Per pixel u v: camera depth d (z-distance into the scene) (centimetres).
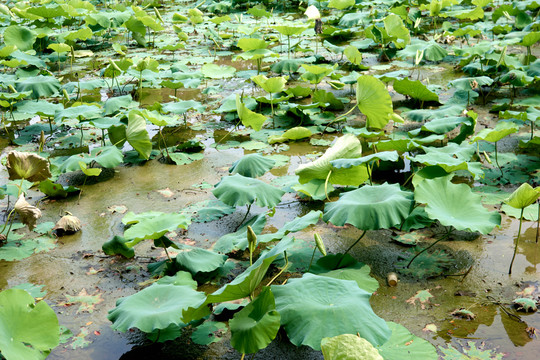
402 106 678
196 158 561
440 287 333
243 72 861
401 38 899
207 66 824
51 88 709
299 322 256
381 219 329
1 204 475
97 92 806
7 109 714
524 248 371
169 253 387
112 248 381
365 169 401
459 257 365
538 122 607
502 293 323
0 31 1205
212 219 432
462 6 1300
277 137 591
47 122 689
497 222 342
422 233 400
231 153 573
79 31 977
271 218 432
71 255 390
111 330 308
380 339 248
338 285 283
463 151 449
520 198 320
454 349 277
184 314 255
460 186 371
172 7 1596
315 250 377
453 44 991
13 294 252
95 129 664
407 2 1306
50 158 568
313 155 555
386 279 344
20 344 242
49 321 255
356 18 1104
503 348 277
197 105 618
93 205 469
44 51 1054
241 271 360
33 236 418
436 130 512
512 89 721
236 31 1210
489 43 795
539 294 320
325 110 682
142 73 783
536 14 1112
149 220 363
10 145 614
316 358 277
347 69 869
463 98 682
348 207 341
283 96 674
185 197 476
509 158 509
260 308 253
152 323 269
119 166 554
